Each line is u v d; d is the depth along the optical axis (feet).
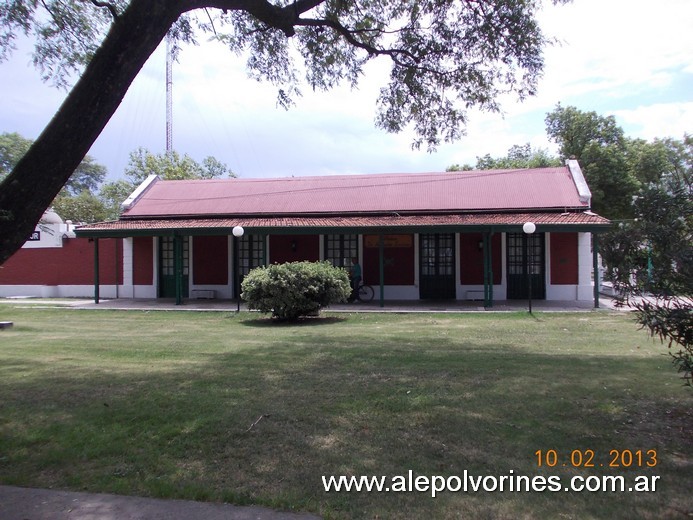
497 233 65.51
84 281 75.05
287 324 45.96
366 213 67.00
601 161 91.45
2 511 11.93
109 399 19.84
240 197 74.49
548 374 23.13
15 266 76.43
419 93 37.29
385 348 30.94
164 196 76.89
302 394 20.17
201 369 25.02
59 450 15.15
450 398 19.35
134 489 12.91
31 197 15.49
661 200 16.24
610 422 16.76
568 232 60.59
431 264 67.00
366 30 34.47
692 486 12.65
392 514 11.55
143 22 17.17
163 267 72.13
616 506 11.78
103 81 16.57
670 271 15.31
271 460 14.33
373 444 15.26
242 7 24.21
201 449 15.11
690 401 18.81
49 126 16.14
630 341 34.37
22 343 34.09
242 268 70.28
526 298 65.05
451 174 75.72
